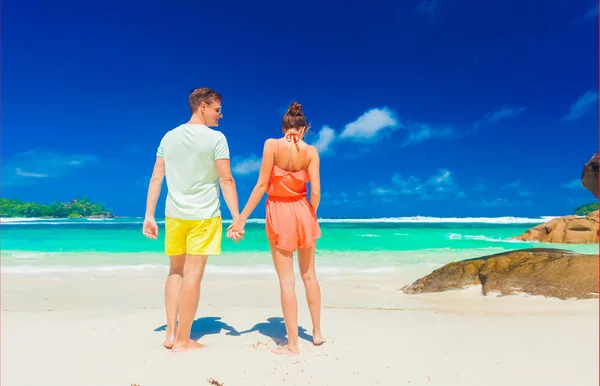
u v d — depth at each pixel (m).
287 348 3.33
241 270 9.77
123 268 10.03
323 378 2.80
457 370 2.95
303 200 3.55
